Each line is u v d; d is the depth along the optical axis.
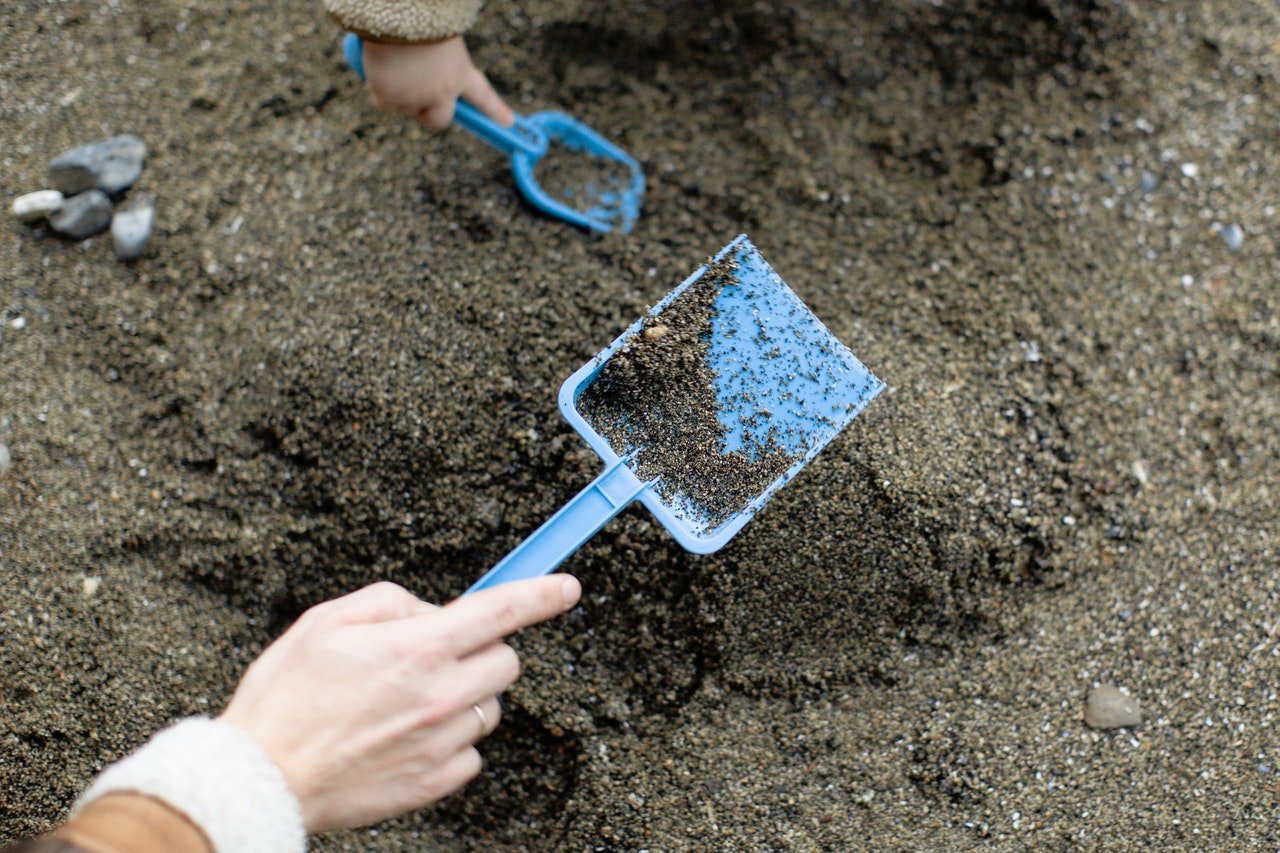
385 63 1.05
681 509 0.95
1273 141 1.17
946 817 1.01
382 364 1.06
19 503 1.06
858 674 1.04
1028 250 1.13
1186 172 1.16
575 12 1.21
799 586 1.03
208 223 1.13
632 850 1.00
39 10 1.19
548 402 1.05
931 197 1.16
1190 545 1.06
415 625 0.86
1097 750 1.02
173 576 1.06
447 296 1.08
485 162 1.14
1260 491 1.07
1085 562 1.06
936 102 1.20
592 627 1.04
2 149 1.15
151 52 1.18
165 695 1.02
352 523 1.05
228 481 1.07
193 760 0.80
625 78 1.21
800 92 1.21
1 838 0.99
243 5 1.20
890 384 1.06
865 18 1.22
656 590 1.04
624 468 0.95
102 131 1.15
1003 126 1.18
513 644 1.04
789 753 1.03
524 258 1.10
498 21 1.20
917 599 1.04
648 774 1.02
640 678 1.04
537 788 1.03
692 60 1.22
